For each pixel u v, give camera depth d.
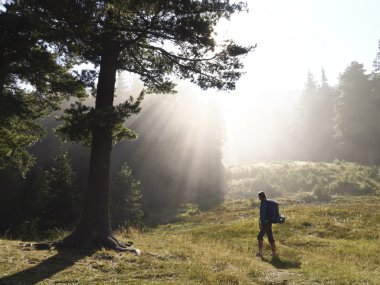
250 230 19.38
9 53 14.73
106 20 11.75
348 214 23.20
